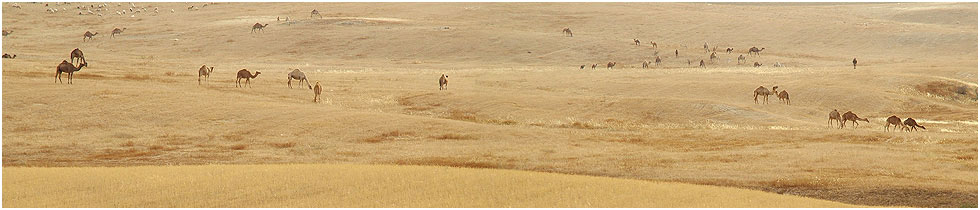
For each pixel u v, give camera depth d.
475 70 100.44
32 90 60.25
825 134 50.09
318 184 29.12
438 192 27.89
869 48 135.25
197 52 131.00
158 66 97.25
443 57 128.75
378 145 47.16
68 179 29.84
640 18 170.38
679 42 146.12
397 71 101.19
